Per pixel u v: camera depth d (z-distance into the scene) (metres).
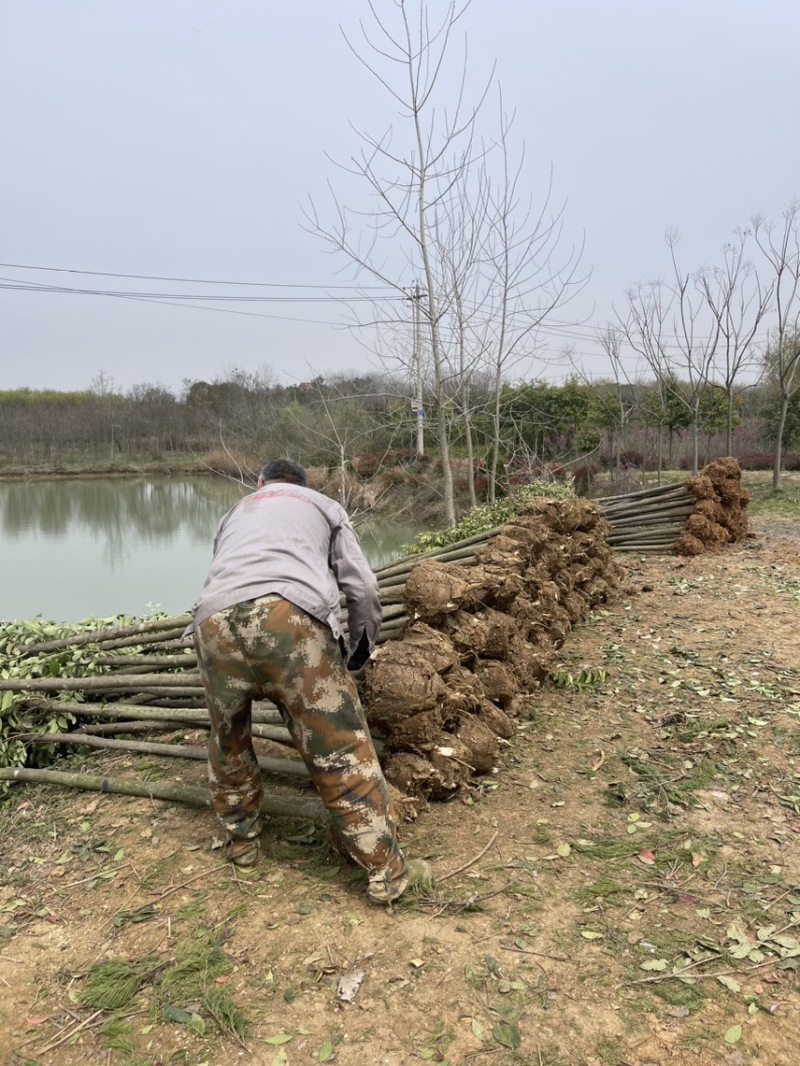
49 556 18.25
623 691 4.92
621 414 21.66
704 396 24.53
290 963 2.57
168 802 3.75
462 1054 2.18
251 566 2.80
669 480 21.27
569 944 2.60
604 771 3.85
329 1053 2.21
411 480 17.30
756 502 17.53
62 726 4.61
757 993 2.35
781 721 4.37
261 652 2.68
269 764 3.63
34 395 67.44
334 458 17.09
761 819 3.38
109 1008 2.45
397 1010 2.35
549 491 10.62
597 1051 2.17
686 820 3.37
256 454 18.36
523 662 4.64
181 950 2.67
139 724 4.50
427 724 3.42
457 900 2.84
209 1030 2.33
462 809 3.50
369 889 2.84
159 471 39.56
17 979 2.61
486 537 6.12
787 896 2.82
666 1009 2.30
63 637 5.40
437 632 3.81
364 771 2.81
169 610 12.73
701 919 2.71
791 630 6.18
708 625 6.39
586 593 6.86
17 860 3.38
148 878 3.12
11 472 38.75
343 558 3.06
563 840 3.23
